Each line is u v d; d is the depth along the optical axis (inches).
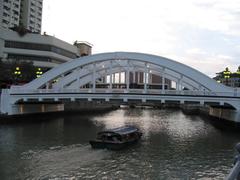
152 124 1962.4
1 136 1291.8
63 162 901.2
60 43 3831.2
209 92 1547.7
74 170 821.9
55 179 746.2
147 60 1670.8
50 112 2272.4
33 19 4827.8
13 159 922.1
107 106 3796.8
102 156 984.9
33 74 2982.3
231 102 1535.4
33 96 1759.4
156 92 1603.1
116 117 2546.8
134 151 1067.9
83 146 1131.9
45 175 775.7
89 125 1807.3
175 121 2218.3
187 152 1062.4
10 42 3508.9
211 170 837.8
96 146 1099.9
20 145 1120.2
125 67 1973.4
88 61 1769.2
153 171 821.2
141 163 901.8
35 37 3597.4
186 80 1934.1
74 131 1513.3
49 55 3654.0
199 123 2068.2
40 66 3607.3
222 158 976.9
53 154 996.6
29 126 1633.9
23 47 3560.5
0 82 2561.5
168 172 814.5
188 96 1568.7
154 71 2043.6
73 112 2733.8
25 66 2950.3
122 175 781.3
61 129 1571.1
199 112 3339.1
